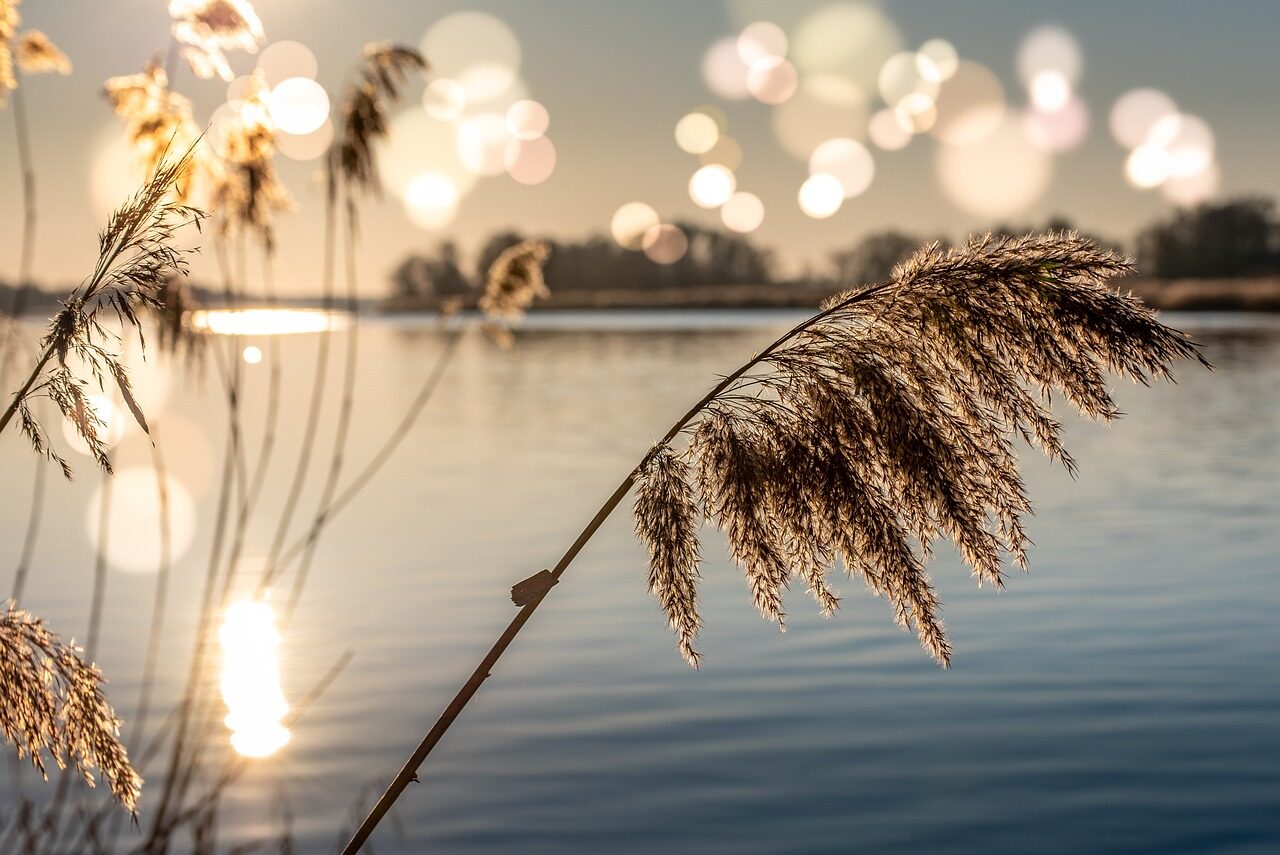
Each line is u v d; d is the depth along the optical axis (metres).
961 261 2.62
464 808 9.09
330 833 8.55
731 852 8.30
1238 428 36.53
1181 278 99.44
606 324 156.38
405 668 12.70
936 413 2.57
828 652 12.84
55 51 6.56
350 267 8.16
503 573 17.48
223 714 11.00
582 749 10.27
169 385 58.41
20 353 5.96
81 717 2.66
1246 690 11.36
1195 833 8.43
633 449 32.75
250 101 7.27
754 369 2.66
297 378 67.50
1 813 7.86
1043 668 12.20
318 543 20.33
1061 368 2.53
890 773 9.65
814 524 2.61
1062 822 8.70
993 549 2.59
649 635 13.68
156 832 6.98
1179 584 15.77
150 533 22.00
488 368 73.44
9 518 23.56
